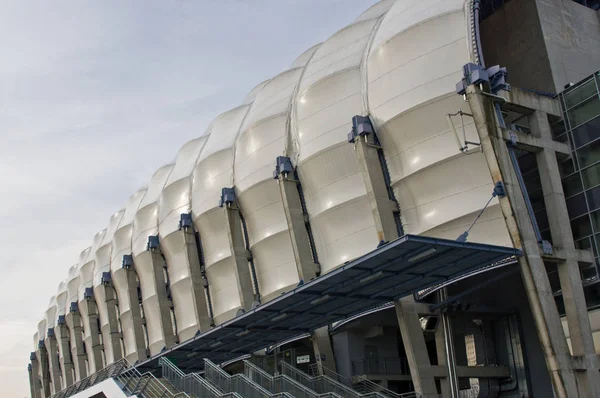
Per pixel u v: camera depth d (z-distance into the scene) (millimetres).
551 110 31625
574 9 37156
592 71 36219
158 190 59188
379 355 39250
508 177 27984
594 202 30000
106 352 68062
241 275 42656
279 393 28297
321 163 37562
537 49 34938
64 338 80812
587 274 29672
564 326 30438
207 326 47344
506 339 35844
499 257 26578
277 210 41562
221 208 46000
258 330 33688
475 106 28656
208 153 49094
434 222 32219
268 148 42562
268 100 46281
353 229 36219
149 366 42094
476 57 31750
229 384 31172
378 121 34781
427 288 30750
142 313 59531
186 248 48500
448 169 31859
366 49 39344
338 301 30109
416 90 33094
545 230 31328
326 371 37875
